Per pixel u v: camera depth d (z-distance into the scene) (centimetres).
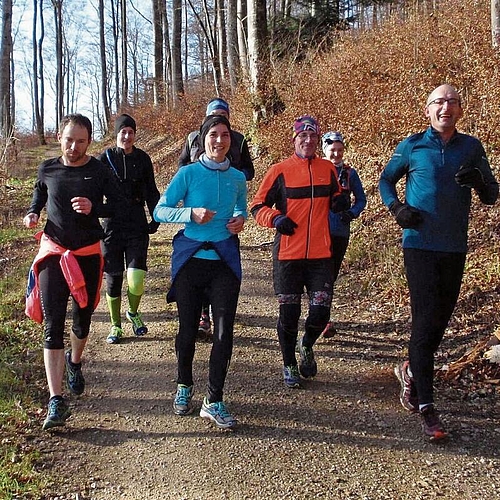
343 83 1180
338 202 463
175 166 1872
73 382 460
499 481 362
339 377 509
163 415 445
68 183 420
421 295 407
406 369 454
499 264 647
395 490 355
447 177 403
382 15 1902
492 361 487
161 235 1096
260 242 1002
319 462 384
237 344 582
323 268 468
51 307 415
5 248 1078
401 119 977
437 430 403
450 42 1055
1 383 487
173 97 2420
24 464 378
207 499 348
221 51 2122
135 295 584
